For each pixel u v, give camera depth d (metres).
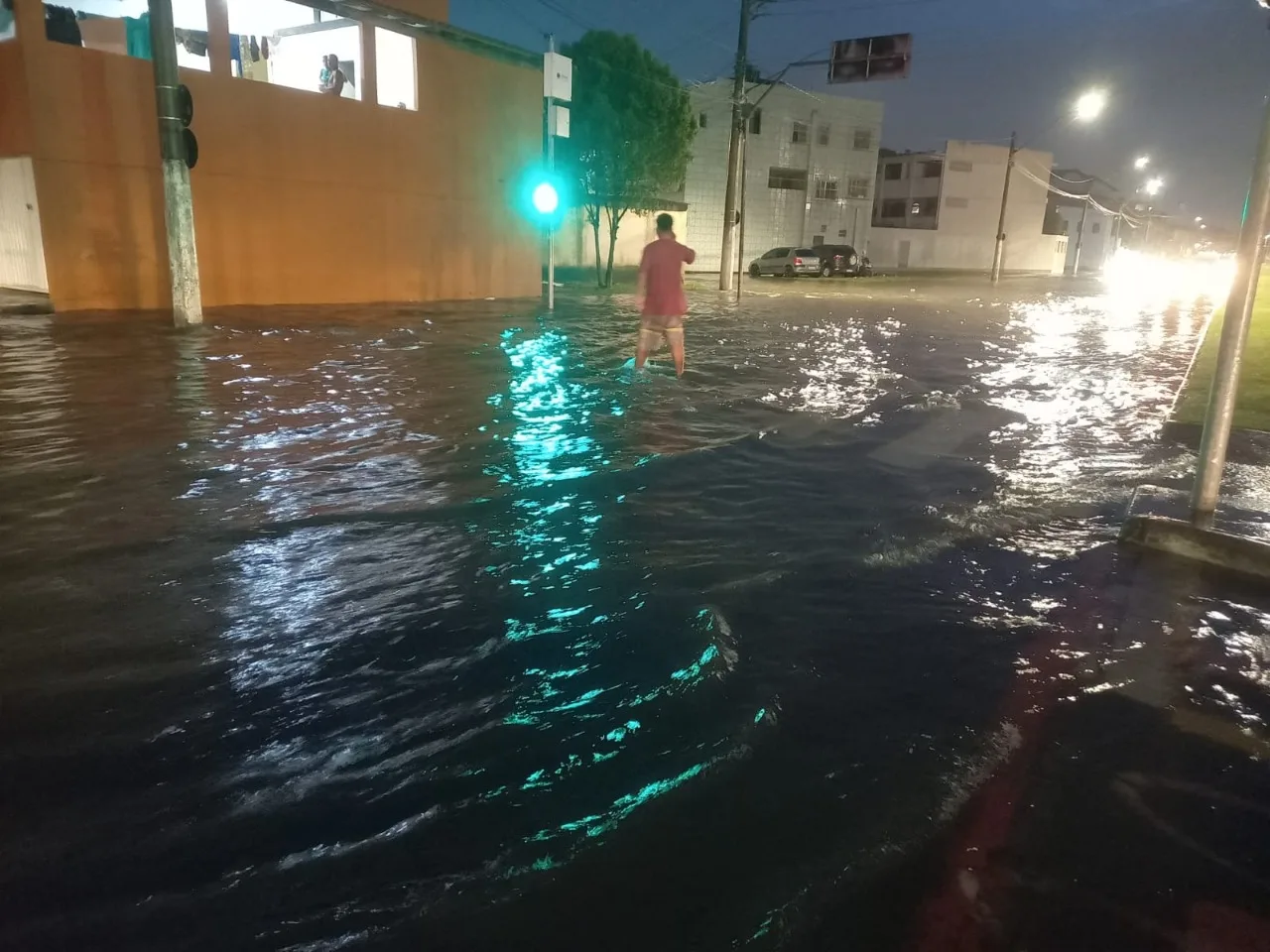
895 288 34.94
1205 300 29.62
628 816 2.56
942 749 2.95
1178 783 2.81
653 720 3.08
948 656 3.63
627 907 2.21
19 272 15.32
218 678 3.29
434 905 2.20
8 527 4.80
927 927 2.17
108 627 3.68
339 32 18.72
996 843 2.49
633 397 9.12
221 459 6.23
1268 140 4.45
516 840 2.45
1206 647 3.79
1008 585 4.43
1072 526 5.41
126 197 14.71
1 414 7.33
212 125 15.77
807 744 2.96
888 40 24.38
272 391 8.72
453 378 9.86
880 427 8.14
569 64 18.09
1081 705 3.27
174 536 4.74
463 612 3.93
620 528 5.14
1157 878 2.37
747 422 8.11
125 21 14.57
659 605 4.04
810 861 2.39
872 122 53.16
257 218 16.81
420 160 20.05
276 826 2.48
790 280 39.75
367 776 2.73
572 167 27.17
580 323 16.27
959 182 61.72
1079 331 17.92
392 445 6.79
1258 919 2.23
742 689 3.30
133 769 2.73
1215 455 4.87
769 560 4.68
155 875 2.28
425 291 20.84
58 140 13.66
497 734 2.98
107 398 8.08
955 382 10.93
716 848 2.43
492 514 5.30
